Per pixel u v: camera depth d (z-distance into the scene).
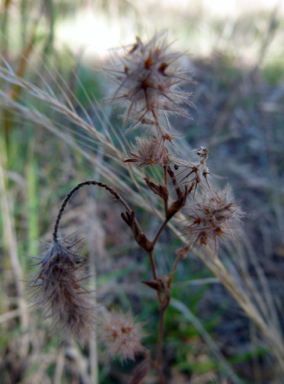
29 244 0.13
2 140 0.14
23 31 0.14
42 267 0.06
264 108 0.24
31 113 0.10
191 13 0.32
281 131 0.24
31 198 0.14
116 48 0.05
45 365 0.12
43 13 0.15
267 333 0.10
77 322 0.07
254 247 0.18
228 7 0.31
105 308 0.14
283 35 0.28
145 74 0.05
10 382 0.12
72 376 0.13
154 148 0.06
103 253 0.16
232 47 0.26
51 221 0.15
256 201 0.20
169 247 0.15
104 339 0.08
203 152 0.06
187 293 0.15
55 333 0.07
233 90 0.24
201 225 0.06
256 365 0.13
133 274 0.16
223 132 0.23
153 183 0.06
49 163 0.16
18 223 0.15
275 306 0.15
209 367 0.13
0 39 0.15
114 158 0.08
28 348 0.13
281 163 0.22
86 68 0.21
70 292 0.06
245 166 0.22
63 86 0.16
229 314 0.15
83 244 0.07
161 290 0.07
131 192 0.09
